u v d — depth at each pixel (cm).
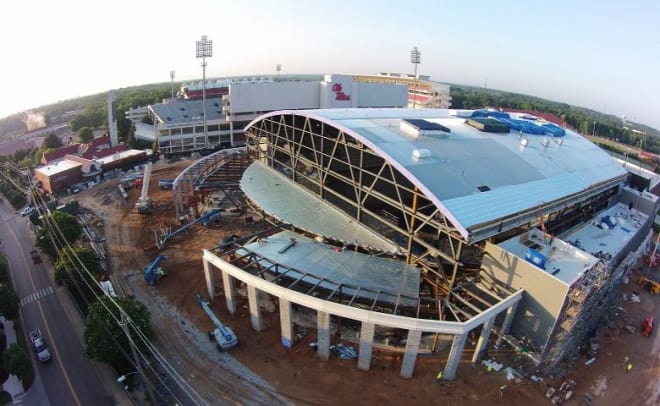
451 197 3947
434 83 19288
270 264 4344
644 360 4075
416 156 4372
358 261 4503
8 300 4138
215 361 3778
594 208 6138
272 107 12325
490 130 6075
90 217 6938
